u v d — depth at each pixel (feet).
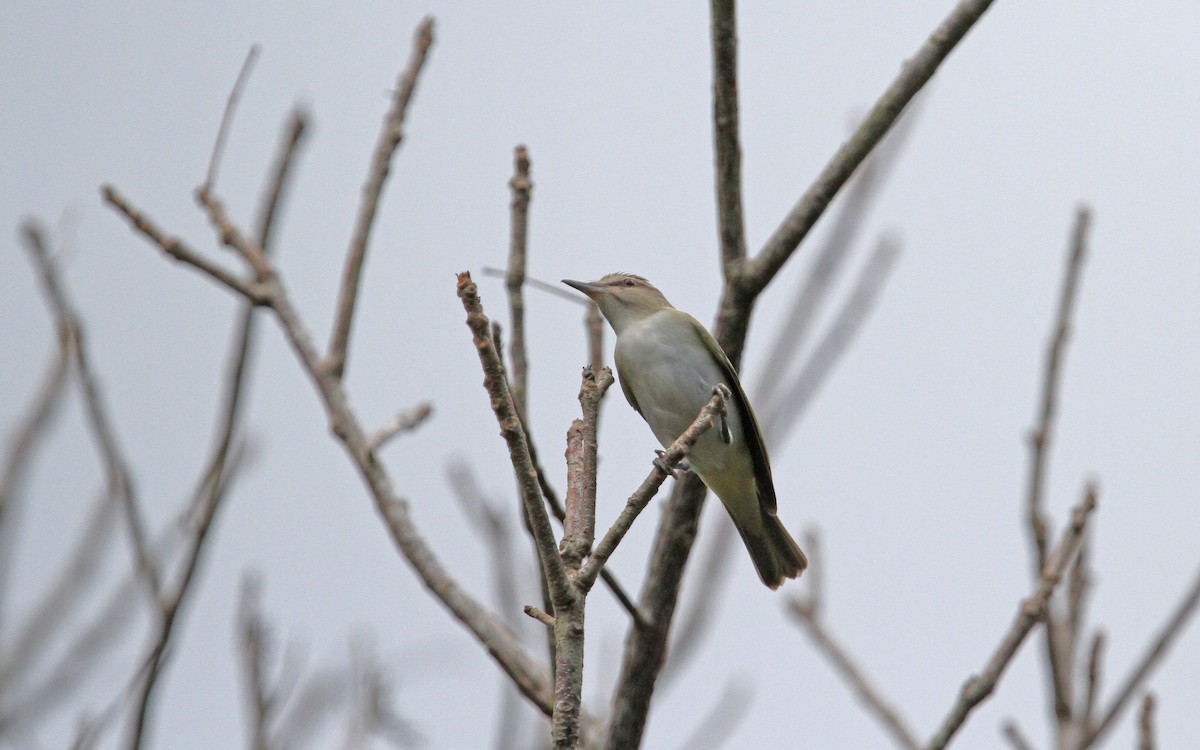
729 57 29.58
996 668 25.41
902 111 28.66
